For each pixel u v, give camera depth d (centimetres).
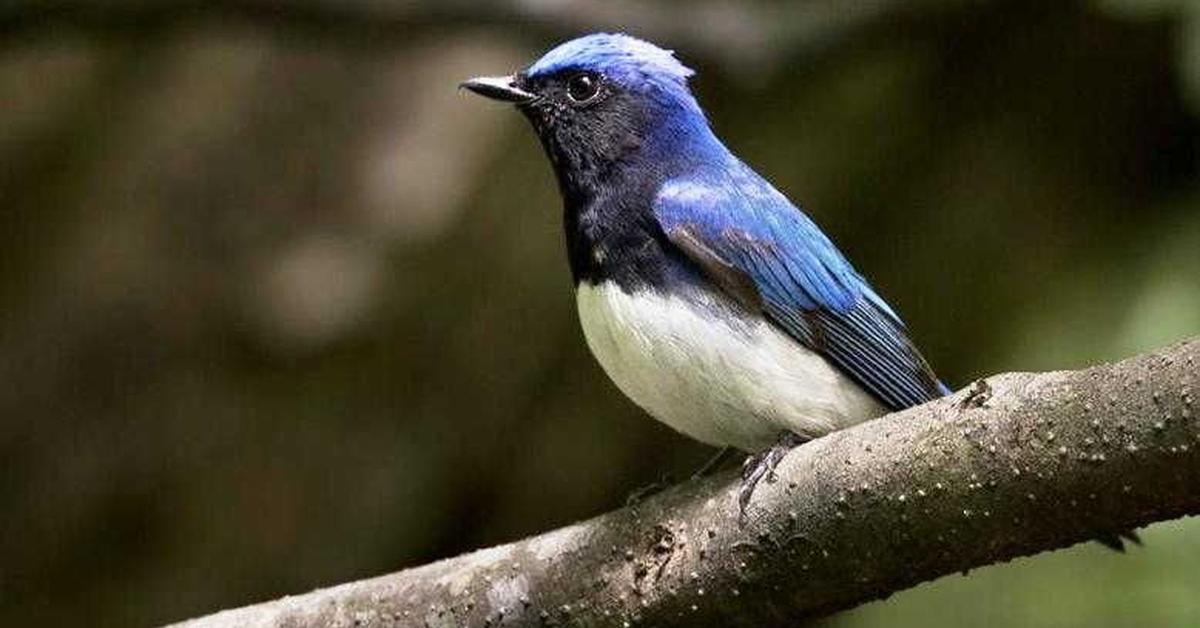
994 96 1312
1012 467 543
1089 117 1293
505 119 1389
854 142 1320
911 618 1073
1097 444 524
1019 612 1045
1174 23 1214
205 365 1402
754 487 609
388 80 1438
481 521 1345
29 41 1289
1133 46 1273
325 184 1423
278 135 1438
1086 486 529
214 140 1440
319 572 1351
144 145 1447
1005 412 546
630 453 1305
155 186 1438
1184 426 506
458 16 1233
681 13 1234
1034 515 545
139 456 1391
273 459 1373
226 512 1373
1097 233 1264
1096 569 1030
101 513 1386
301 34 1280
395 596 682
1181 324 1129
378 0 1235
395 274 1378
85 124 1455
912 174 1315
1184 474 510
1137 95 1284
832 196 1316
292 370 1389
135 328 1412
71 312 1420
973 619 1055
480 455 1338
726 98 1338
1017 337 1229
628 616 637
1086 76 1293
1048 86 1304
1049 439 534
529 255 1340
